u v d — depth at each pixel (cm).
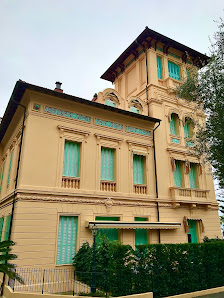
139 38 2038
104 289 1011
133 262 965
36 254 1144
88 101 1442
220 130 1250
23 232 1139
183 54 2220
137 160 1691
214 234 1878
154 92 1909
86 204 1356
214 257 1170
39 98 1350
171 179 1764
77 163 1420
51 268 1162
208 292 1066
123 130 1639
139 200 1565
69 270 1209
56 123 1376
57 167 1318
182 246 1076
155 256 1002
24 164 1227
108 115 1588
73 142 1439
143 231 1554
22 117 1429
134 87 2153
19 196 1168
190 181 1911
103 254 1123
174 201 1688
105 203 1416
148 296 914
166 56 2116
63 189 1300
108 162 1545
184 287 1026
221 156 1252
